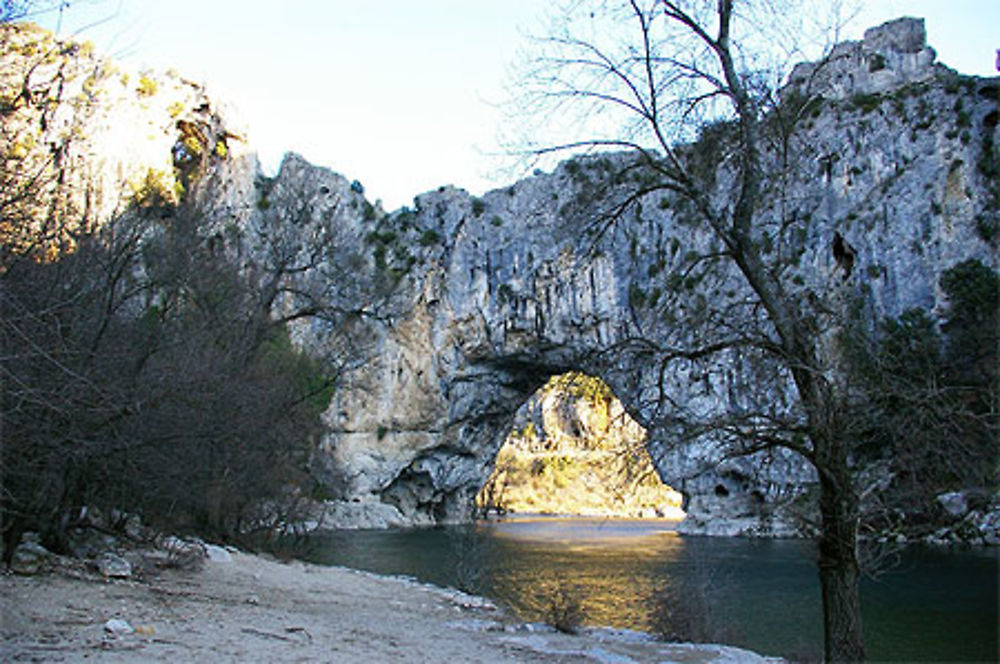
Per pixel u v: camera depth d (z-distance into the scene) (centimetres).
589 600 2341
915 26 6103
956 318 4962
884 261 5428
